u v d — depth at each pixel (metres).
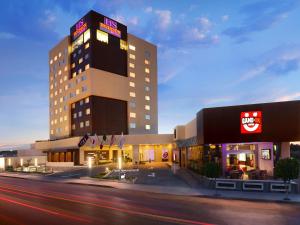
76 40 80.50
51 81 92.06
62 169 57.09
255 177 26.11
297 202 18.67
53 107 90.00
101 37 76.00
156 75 89.88
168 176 36.25
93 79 72.56
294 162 20.02
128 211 16.38
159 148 65.56
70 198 21.78
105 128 73.88
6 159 70.81
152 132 86.50
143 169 45.25
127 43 82.31
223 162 30.44
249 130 28.64
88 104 73.06
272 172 28.69
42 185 32.59
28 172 52.56
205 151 32.25
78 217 15.09
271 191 22.23
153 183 30.47
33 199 21.66
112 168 48.75
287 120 27.78
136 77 83.25
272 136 27.94
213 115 30.17
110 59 77.31
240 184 23.30
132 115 80.62
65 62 84.00
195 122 35.97
